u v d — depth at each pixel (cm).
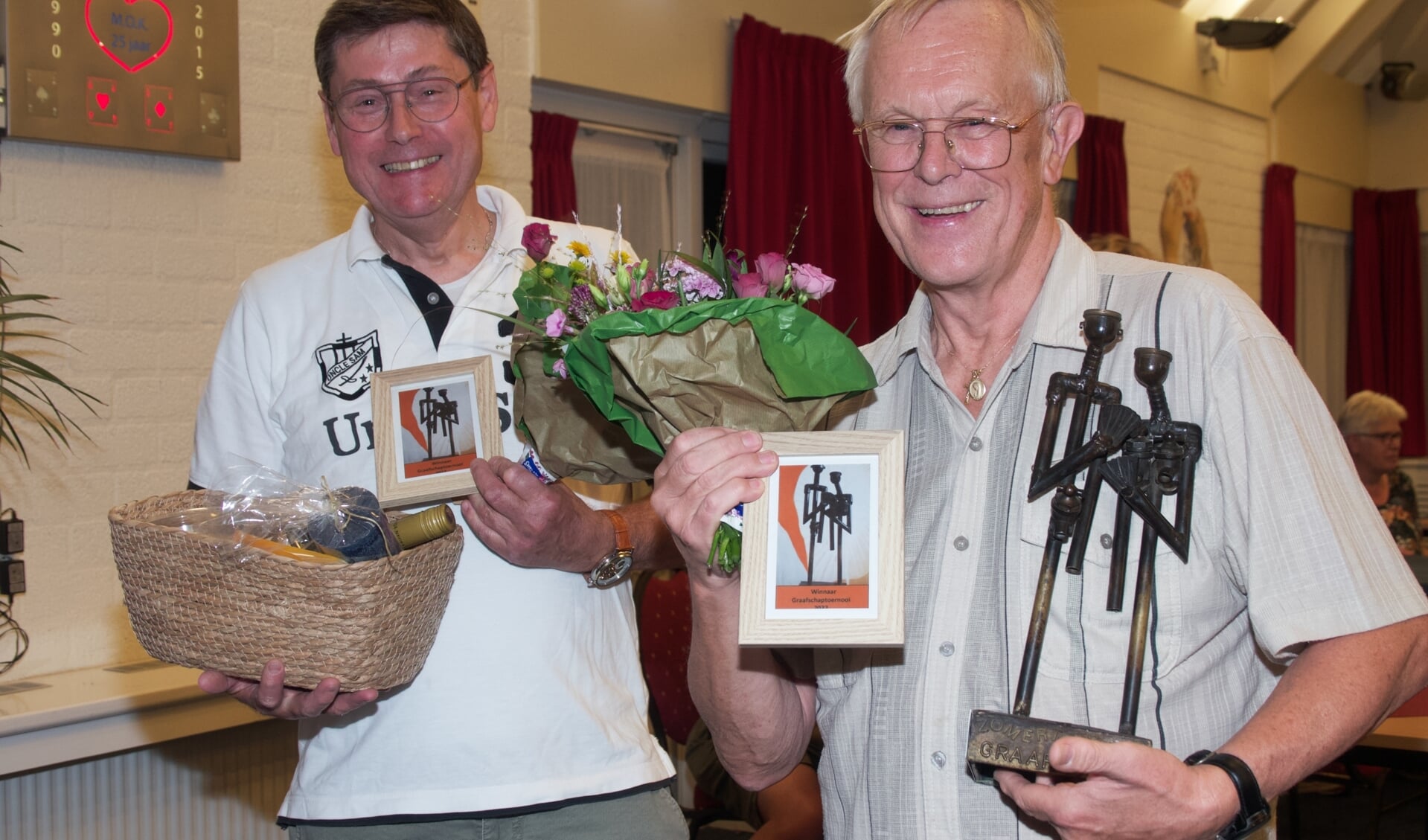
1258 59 743
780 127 430
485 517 135
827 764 117
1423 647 94
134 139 251
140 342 257
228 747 262
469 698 140
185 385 265
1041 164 110
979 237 107
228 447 155
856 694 114
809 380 100
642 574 281
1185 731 99
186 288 265
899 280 477
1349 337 870
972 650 106
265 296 157
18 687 228
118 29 247
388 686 129
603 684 148
